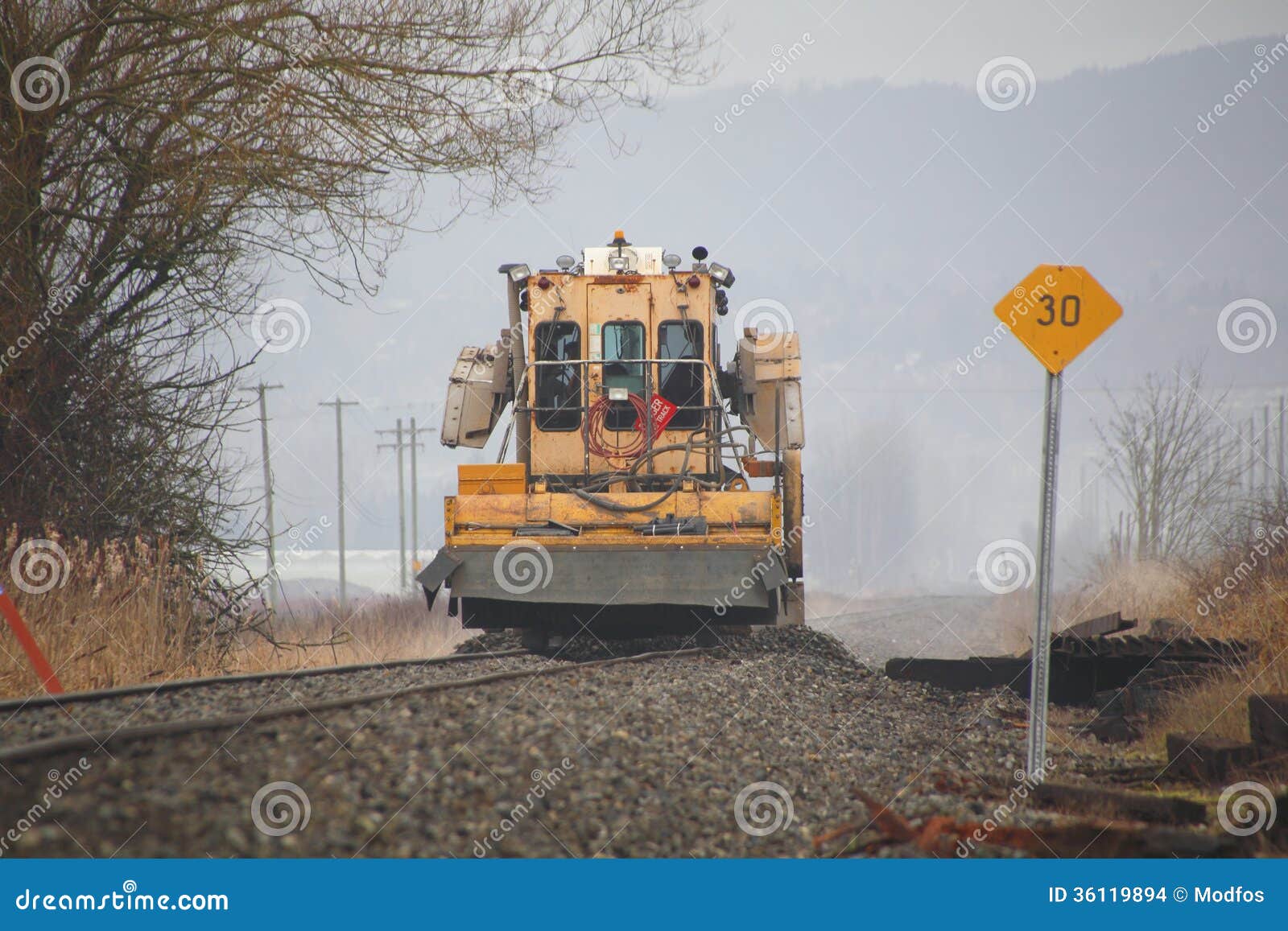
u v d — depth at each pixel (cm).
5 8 5331
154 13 5547
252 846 1812
